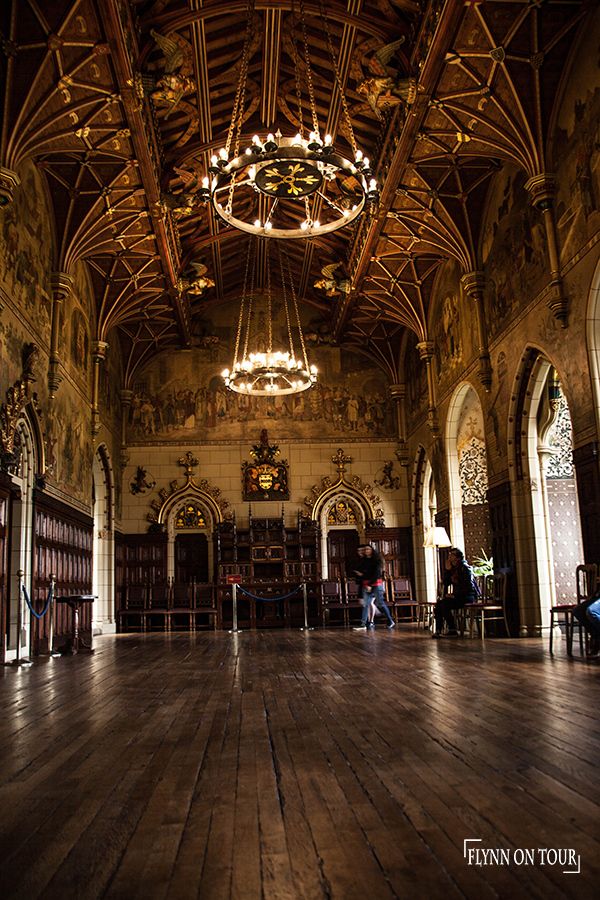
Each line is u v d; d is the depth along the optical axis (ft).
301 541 87.04
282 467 89.76
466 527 67.62
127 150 49.29
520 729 18.31
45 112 41.55
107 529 79.87
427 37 41.01
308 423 91.04
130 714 22.50
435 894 8.80
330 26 45.21
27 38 37.68
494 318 55.93
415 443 84.89
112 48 39.06
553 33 39.93
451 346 67.82
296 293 90.53
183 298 78.69
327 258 77.36
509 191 51.96
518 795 12.60
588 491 40.27
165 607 82.74
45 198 52.85
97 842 10.88
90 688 29.27
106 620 77.87
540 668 31.45
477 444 77.71
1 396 43.01
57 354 54.70
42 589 51.26
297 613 82.64
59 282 55.06
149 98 45.47
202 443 89.97
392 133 50.88
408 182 54.65
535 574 51.49
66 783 14.34
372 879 9.27
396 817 11.65
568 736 17.33
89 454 68.69
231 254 80.43
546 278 45.47
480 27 39.37
